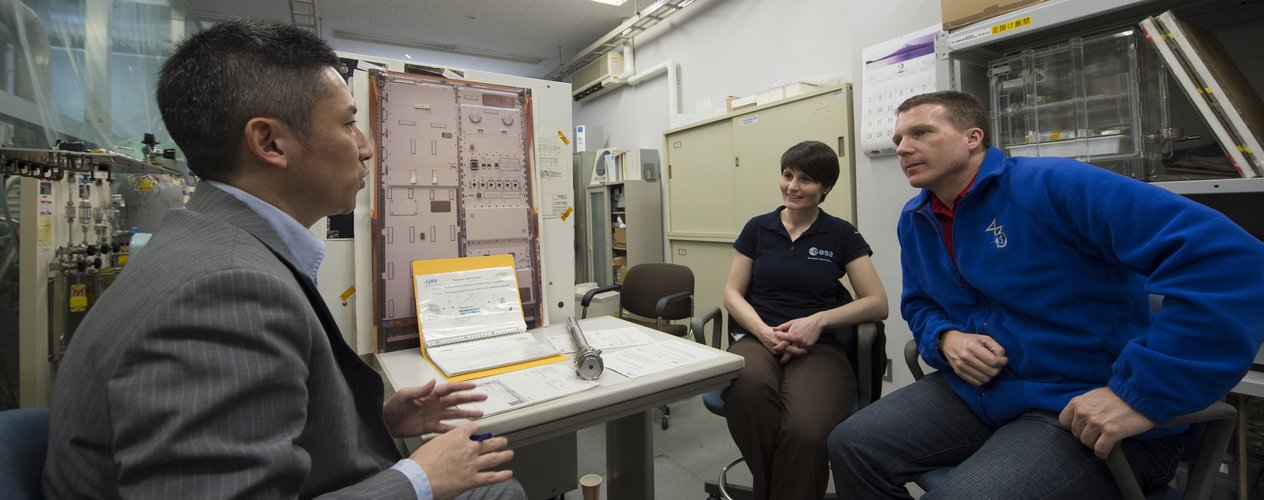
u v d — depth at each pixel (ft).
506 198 4.56
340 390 2.01
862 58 6.66
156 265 1.67
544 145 4.94
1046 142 4.77
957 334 3.65
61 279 4.45
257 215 2.02
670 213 12.56
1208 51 3.92
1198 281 2.49
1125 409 2.60
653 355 3.60
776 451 4.14
